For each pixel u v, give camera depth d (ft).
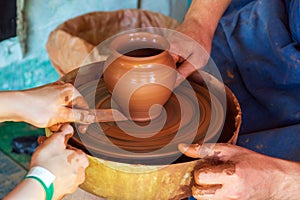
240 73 5.63
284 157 4.76
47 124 3.87
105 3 9.66
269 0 5.66
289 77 5.22
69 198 4.21
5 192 7.27
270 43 5.41
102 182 3.55
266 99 5.30
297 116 5.04
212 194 3.51
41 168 3.36
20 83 9.25
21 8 8.37
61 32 7.98
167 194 3.55
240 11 5.96
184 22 5.51
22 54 8.90
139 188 3.48
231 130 4.08
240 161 3.64
